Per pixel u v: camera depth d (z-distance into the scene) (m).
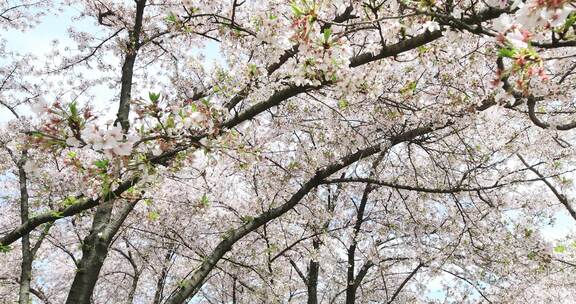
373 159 7.41
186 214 7.89
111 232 5.21
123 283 11.76
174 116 2.85
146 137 2.71
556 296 9.13
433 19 2.87
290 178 7.14
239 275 8.46
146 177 2.85
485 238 7.40
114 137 2.50
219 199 7.99
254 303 9.41
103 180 2.85
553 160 7.48
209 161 3.64
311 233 8.04
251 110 3.72
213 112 3.14
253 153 3.26
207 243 8.81
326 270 9.62
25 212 6.36
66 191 6.38
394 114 5.42
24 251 6.39
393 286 10.62
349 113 5.92
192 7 3.69
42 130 2.47
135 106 2.72
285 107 6.79
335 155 6.52
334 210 9.00
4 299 10.00
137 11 6.34
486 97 5.00
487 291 8.82
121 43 6.32
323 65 2.91
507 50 1.90
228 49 4.79
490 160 6.96
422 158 8.33
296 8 2.72
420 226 8.11
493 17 2.48
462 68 5.27
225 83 4.43
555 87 3.59
